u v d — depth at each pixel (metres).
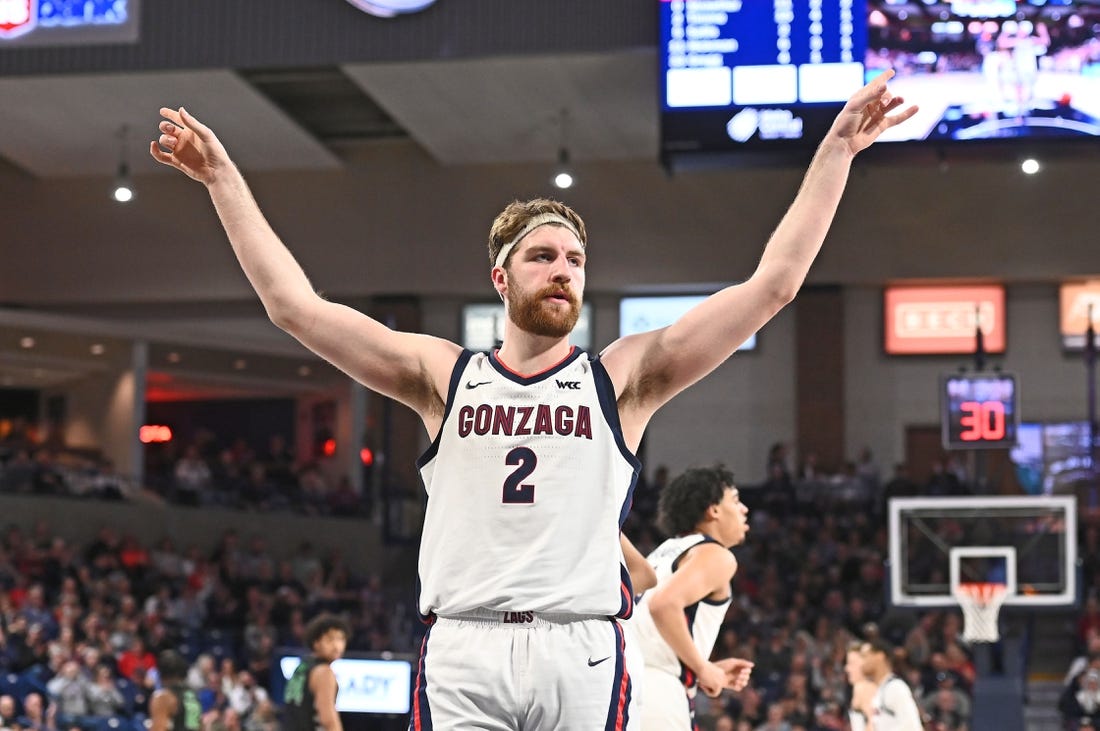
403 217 27.08
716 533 5.38
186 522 26.78
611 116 23.64
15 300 27.91
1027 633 21.39
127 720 16.42
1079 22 18.09
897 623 20.02
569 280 3.04
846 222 26.42
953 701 16.72
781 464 25.38
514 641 2.94
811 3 18.44
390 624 23.34
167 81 22.03
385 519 27.09
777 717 16.14
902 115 3.18
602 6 19.70
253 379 31.41
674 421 27.38
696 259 26.36
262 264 3.12
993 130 18.12
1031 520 15.41
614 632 3.00
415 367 3.12
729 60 18.53
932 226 26.12
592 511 2.98
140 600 22.44
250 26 20.36
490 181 26.86
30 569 21.81
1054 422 26.06
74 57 20.42
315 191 27.31
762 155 18.44
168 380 31.41
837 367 26.62
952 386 17.00
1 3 20.56
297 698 8.44
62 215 27.88
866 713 9.09
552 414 3.00
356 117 25.53
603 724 2.94
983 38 18.23
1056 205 25.67
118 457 29.03
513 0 19.95
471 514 2.98
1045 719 19.72
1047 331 26.22
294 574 25.75
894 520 15.65
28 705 15.47
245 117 24.06
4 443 28.78
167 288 27.69
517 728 2.96
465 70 21.27
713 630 5.19
